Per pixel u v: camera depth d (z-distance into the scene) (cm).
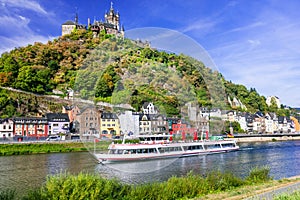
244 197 1468
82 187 1212
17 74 10794
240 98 16262
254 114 15062
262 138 11981
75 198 1154
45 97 10044
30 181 3086
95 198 1212
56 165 4266
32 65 11119
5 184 2906
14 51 11938
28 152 6241
